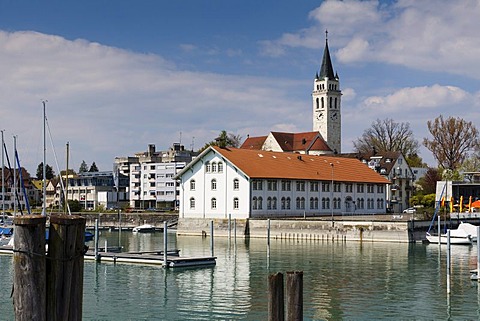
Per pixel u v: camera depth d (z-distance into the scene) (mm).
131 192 183500
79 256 10797
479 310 36094
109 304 38031
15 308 10328
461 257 65625
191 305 37688
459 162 141500
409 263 59812
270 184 103750
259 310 36125
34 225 10289
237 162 102188
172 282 46219
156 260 55500
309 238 90875
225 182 103000
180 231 107000
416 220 85688
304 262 60625
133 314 35219
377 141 169250
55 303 10484
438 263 59781
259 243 85438
